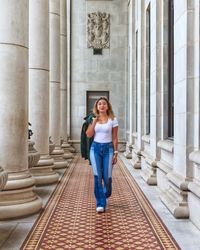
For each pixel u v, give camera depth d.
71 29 22.58
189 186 6.61
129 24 21.22
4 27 6.72
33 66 10.39
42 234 5.82
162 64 10.24
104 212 7.33
